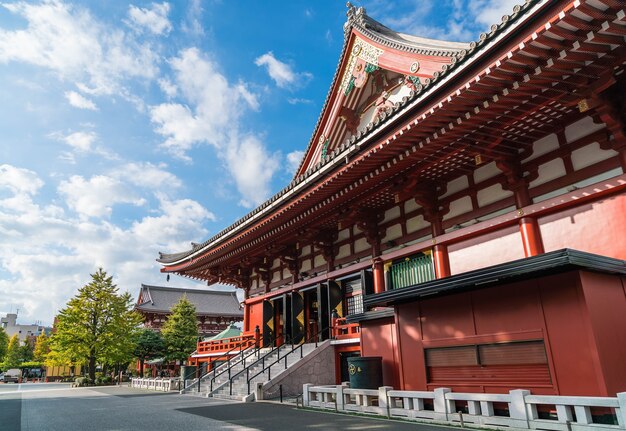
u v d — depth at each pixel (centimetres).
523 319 901
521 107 1018
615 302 870
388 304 1246
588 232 1077
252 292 2752
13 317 14900
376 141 1199
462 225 1404
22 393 2936
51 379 6750
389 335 1341
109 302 4291
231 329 3919
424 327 1120
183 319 4788
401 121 1099
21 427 1120
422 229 1579
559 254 763
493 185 1340
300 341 2147
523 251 1218
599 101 936
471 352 996
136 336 4653
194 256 2580
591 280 841
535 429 778
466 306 1022
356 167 1321
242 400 1606
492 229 1316
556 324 845
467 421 895
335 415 1127
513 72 883
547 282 870
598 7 712
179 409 1420
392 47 1733
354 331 1789
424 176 1434
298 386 1708
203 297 7462
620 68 888
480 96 967
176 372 4669
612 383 771
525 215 1205
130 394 2420
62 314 4197
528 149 1232
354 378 1284
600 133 1073
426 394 983
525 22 768
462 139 1162
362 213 1734
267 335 2441
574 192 1099
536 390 859
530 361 880
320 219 1888
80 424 1143
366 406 1125
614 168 1037
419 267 1576
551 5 729
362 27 1888
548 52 825
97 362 4812
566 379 812
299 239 2088
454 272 1424
